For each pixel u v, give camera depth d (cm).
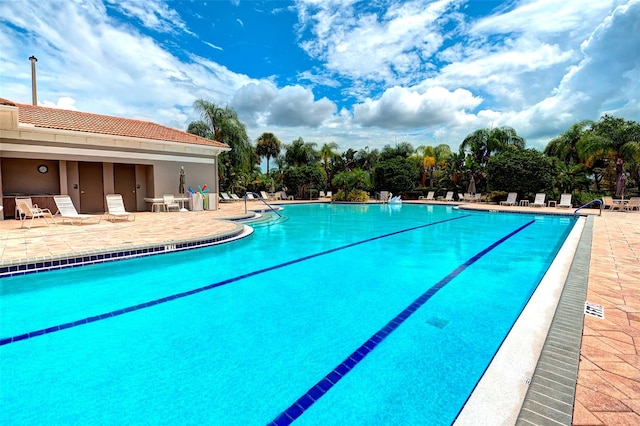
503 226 1288
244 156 2905
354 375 281
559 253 639
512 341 287
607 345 272
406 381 272
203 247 796
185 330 369
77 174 1392
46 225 1013
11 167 1257
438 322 391
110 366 292
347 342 341
